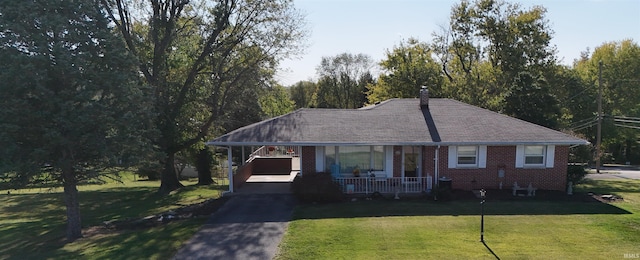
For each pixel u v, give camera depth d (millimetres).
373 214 15117
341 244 11750
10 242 14117
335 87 70750
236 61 26609
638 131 48156
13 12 11914
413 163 19766
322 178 17641
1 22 11797
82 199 23297
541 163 19094
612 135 46781
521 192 18406
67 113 12562
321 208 16172
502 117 20750
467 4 42062
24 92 12219
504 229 13039
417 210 15656
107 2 18266
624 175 30969
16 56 11625
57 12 12820
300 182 17484
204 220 14789
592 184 23922
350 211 15625
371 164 19578
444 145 18469
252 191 19328
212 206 16859
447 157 18984
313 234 12703
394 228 13250
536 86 28500
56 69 12398
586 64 56250
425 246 11500
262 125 19984
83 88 13109
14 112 11844
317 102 70312
